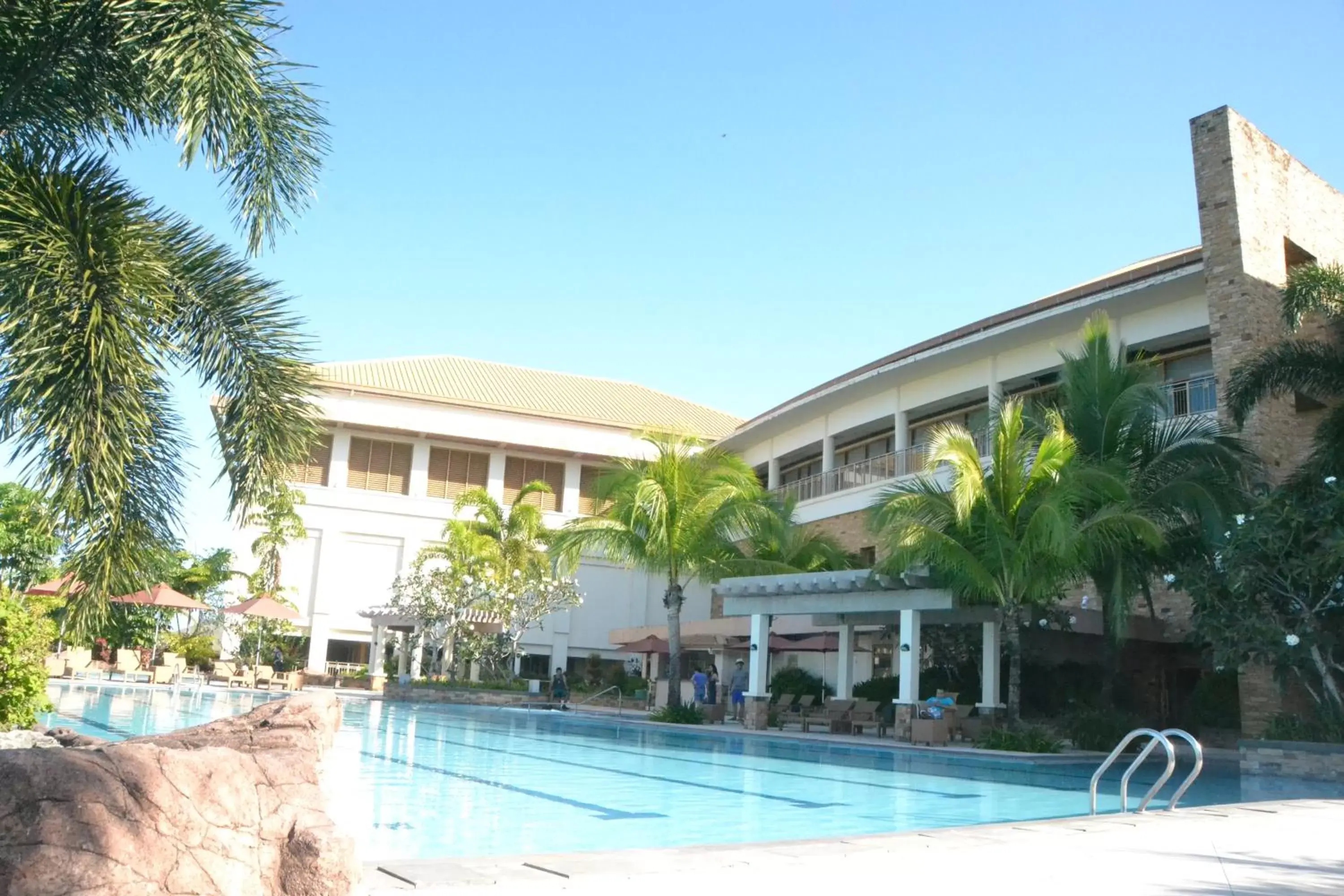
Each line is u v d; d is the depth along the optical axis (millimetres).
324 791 5020
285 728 5973
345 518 44938
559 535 29734
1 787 3859
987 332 30891
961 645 27375
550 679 44938
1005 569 20484
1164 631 24594
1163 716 26062
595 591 48156
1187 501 20969
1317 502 17875
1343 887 6359
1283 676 18328
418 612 34969
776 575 25188
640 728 25859
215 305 8203
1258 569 17688
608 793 12820
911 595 22734
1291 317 20703
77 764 4074
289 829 4664
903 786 14539
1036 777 16281
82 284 6902
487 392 49281
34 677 8875
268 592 41406
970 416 34844
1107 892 5996
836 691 29781
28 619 8992
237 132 8000
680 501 28000
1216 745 23875
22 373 6562
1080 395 22922
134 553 7941
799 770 16562
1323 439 20172
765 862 6418
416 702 33375
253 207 8336
